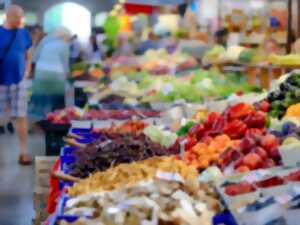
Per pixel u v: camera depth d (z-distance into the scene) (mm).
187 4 8883
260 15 7727
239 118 4016
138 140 4059
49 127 6016
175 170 3141
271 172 2883
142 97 6711
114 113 5977
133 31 8773
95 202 2617
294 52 6523
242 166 3174
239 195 2607
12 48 8273
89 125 5703
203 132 4020
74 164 3725
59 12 9883
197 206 2518
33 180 7309
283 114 4180
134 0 9109
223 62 7059
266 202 2396
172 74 7520
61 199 2855
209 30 8523
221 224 2420
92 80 8297
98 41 9148
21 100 8391
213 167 3232
